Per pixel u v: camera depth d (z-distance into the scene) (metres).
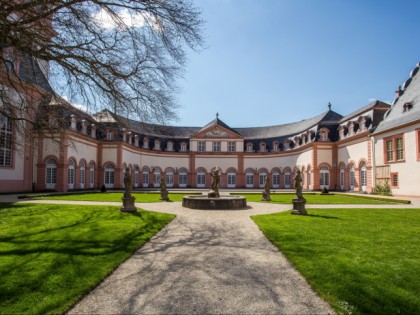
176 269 5.78
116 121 10.38
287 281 5.16
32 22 7.95
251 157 50.31
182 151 50.53
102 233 8.66
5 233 8.57
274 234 8.84
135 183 45.03
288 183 47.25
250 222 11.42
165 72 9.38
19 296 4.34
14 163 27.17
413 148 25.30
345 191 35.88
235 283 5.07
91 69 8.95
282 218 12.16
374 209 15.66
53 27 8.23
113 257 6.32
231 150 50.53
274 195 28.28
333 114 42.03
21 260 5.95
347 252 6.79
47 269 5.45
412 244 7.60
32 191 28.94
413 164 25.28
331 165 38.56
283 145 48.47
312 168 38.91
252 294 4.63
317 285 4.85
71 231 8.91
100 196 23.91
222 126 50.78
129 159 42.81
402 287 4.76
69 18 8.10
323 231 9.31
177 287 4.89
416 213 13.97
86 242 7.53
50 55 8.27
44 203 17.38
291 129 49.84
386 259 6.25
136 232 8.92
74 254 6.45
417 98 26.91
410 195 25.56
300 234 8.82
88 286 4.76
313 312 4.03
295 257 6.38
